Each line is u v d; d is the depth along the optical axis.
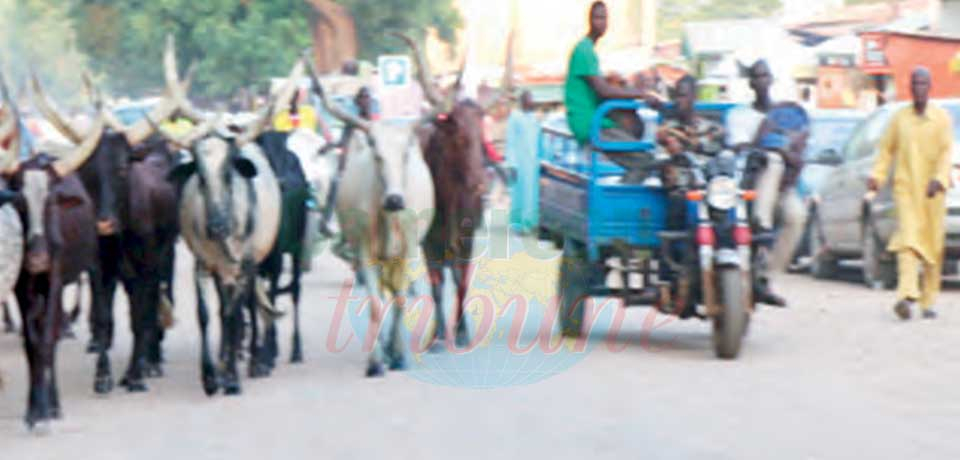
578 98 12.16
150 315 10.95
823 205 17.14
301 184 12.03
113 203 10.40
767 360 11.20
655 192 11.83
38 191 9.10
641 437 8.47
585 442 8.38
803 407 9.28
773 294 11.60
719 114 12.09
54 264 9.29
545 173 13.74
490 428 8.85
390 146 11.30
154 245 10.88
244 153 11.20
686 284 11.38
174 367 11.82
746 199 11.20
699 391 9.91
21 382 11.39
